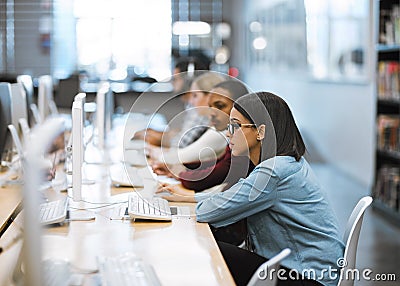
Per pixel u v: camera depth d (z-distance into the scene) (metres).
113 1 11.44
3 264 2.33
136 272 2.19
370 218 6.63
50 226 2.90
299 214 2.95
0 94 4.21
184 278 2.23
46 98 5.90
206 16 12.41
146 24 11.61
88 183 3.91
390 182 6.71
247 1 15.45
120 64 11.45
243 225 3.35
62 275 2.09
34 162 1.71
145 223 2.97
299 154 3.04
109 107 5.48
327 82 10.15
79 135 3.22
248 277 2.99
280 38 13.11
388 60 7.21
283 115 3.02
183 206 3.24
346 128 9.22
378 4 7.10
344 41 9.19
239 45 15.91
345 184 8.55
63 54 11.31
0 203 3.32
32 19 11.22
